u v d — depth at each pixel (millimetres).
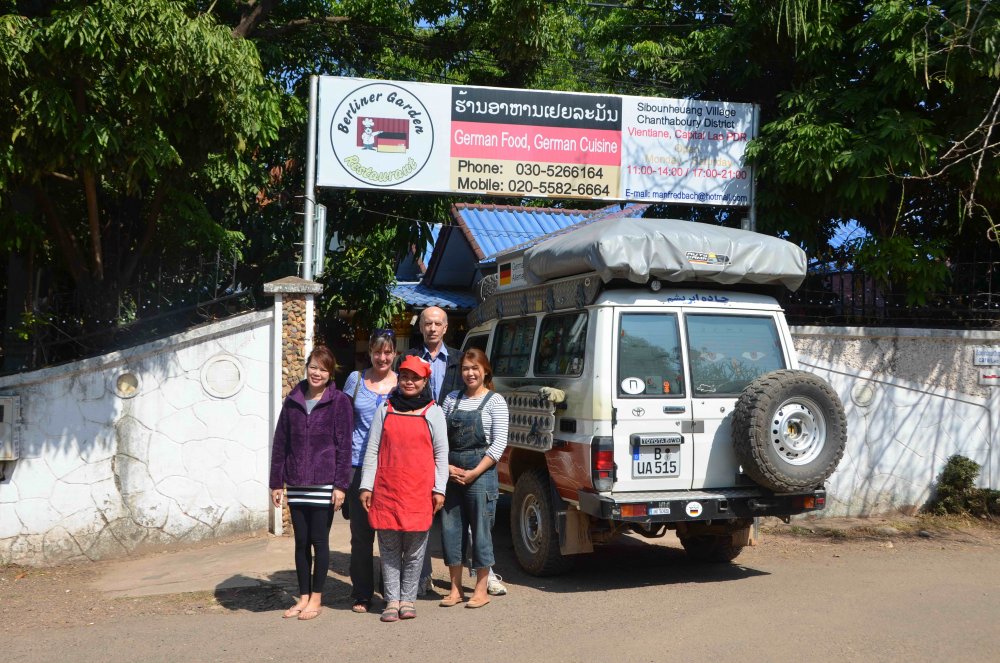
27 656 5227
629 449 6383
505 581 7020
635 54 13508
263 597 6609
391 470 5812
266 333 8609
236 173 10766
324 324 15680
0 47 7203
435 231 18312
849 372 9523
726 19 13945
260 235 12430
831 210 11242
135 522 8086
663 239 6555
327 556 6047
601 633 5387
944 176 10523
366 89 10391
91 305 9453
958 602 6012
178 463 8273
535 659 4922
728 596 6281
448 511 6199
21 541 7703
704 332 6773
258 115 9320
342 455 5953
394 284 13859
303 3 13805
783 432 6336
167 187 9547
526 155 10727
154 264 10523
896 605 5930
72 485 7895
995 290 10461
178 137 8977
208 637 5543
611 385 6398
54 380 7879
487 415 6184
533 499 7172
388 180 10445
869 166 9961
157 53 7844
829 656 4832
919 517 9477
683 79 12664
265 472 8555
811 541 8562
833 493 9438
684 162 11062
